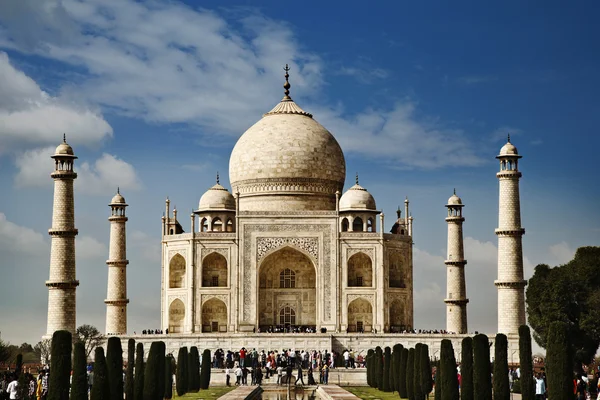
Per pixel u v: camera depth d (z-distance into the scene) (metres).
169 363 137.62
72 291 187.25
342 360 191.38
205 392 151.50
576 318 190.25
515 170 194.25
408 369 134.50
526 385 114.94
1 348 184.88
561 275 192.38
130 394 122.56
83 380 106.94
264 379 175.50
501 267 192.75
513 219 192.38
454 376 119.31
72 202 189.00
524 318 191.88
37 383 125.81
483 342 116.50
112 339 114.25
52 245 187.50
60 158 188.25
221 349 191.12
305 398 152.25
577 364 187.25
